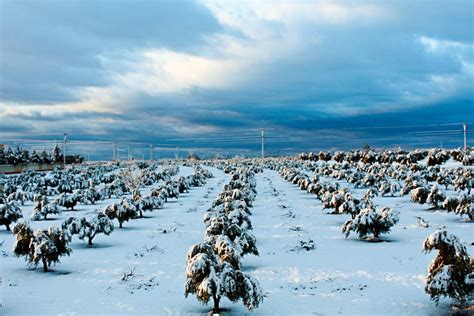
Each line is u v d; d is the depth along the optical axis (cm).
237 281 1546
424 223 3312
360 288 1873
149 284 1998
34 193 6241
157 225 3694
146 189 7212
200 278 1566
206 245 1653
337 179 7175
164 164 13800
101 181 8288
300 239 2977
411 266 2202
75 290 1934
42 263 2419
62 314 1641
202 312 1642
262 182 7806
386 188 5250
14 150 11625
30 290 1944
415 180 4981
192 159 18150
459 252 1513
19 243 2277
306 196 5681
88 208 5053
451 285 1497
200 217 4112
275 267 2245
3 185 6831
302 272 2142
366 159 8981
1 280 2098
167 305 1725
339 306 1669
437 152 8331
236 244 1933
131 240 3066
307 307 1666
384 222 2859
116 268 2292
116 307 1711
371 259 2372
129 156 16438
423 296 1750
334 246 2738
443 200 3997
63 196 4838
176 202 5347
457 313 1558
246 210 3419
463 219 3609
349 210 3378
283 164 10744
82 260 2483
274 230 3331
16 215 3588
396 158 8725
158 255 2577
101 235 3269
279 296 1800
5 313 1658
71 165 13538
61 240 2305
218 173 10588
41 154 12600
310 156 11462
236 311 1641
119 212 3528
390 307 1642
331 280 1997
